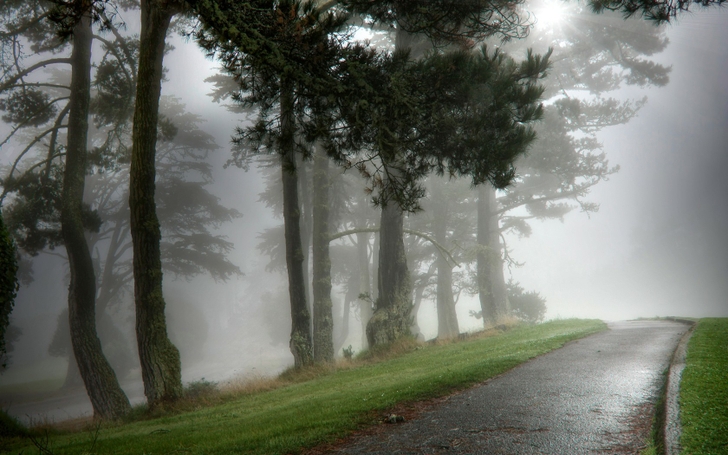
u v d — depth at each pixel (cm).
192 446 666
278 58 787
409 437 564
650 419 562
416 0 1055
